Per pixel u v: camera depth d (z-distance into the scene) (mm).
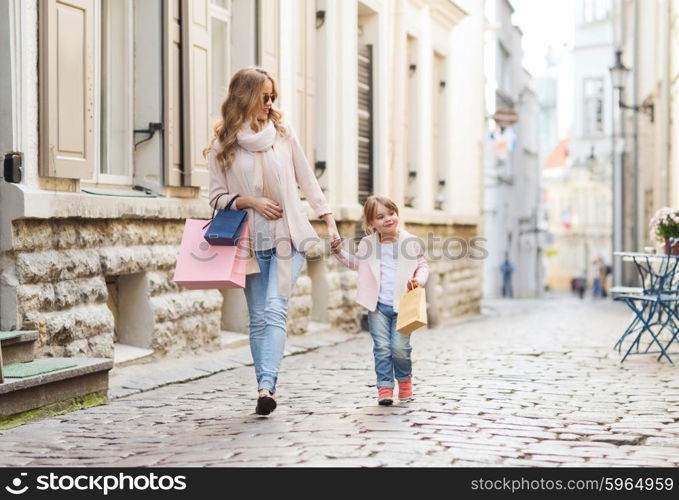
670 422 13516
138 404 15531
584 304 66375
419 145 38812
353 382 17922
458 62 44844
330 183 29875
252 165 13945
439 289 40781
